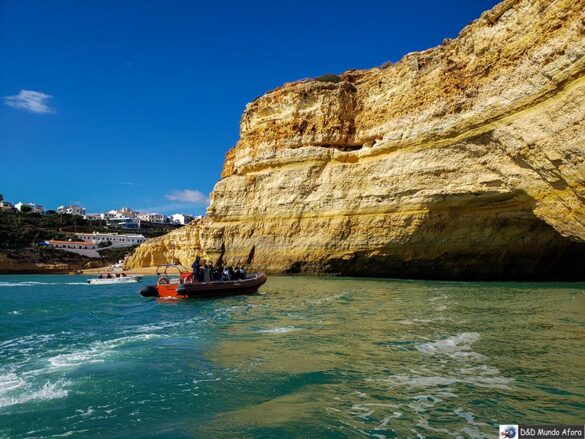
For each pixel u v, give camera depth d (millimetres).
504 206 25203
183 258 58938
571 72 19094
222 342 10281
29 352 9922
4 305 21781
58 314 17547
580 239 20859
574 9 19469
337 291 22141
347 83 36188
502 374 6926
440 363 7672
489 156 24297
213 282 21844
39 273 80125
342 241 32281
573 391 6070
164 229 159750
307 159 35562
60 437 5105
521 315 12531
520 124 21500
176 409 5883
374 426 5117
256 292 22812
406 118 29656
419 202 27844
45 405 6191
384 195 29766
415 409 5617
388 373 7180
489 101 23641
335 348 9062
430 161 27250
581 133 18469
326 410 5637
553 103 19938
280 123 38188
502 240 26609
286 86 39844
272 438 4824
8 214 118062
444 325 11359
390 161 29656
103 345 10414
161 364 8344
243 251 37656
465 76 25953
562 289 20781
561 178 20266
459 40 27000
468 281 28000
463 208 26750
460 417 5344
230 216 39344
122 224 149750
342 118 35375
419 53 30844
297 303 17703
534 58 21125
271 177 37344
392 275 31797
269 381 6930
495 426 5074
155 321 14625
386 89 32812
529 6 22203
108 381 7285
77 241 102062
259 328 12078
